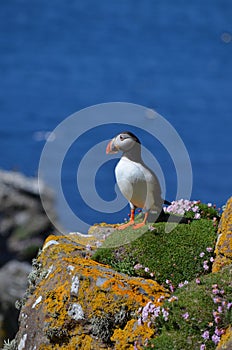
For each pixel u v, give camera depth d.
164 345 7.66
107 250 9.17
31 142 61.03
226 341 7.46
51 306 8.34
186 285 8.23
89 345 8.10
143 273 8.95
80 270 8.47
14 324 15.55
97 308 8.18
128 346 7.94
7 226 19.22
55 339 8.25
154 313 7.96
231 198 9.14
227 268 8.31
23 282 17.02
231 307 7.79
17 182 20.44
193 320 7.75
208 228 9.31
